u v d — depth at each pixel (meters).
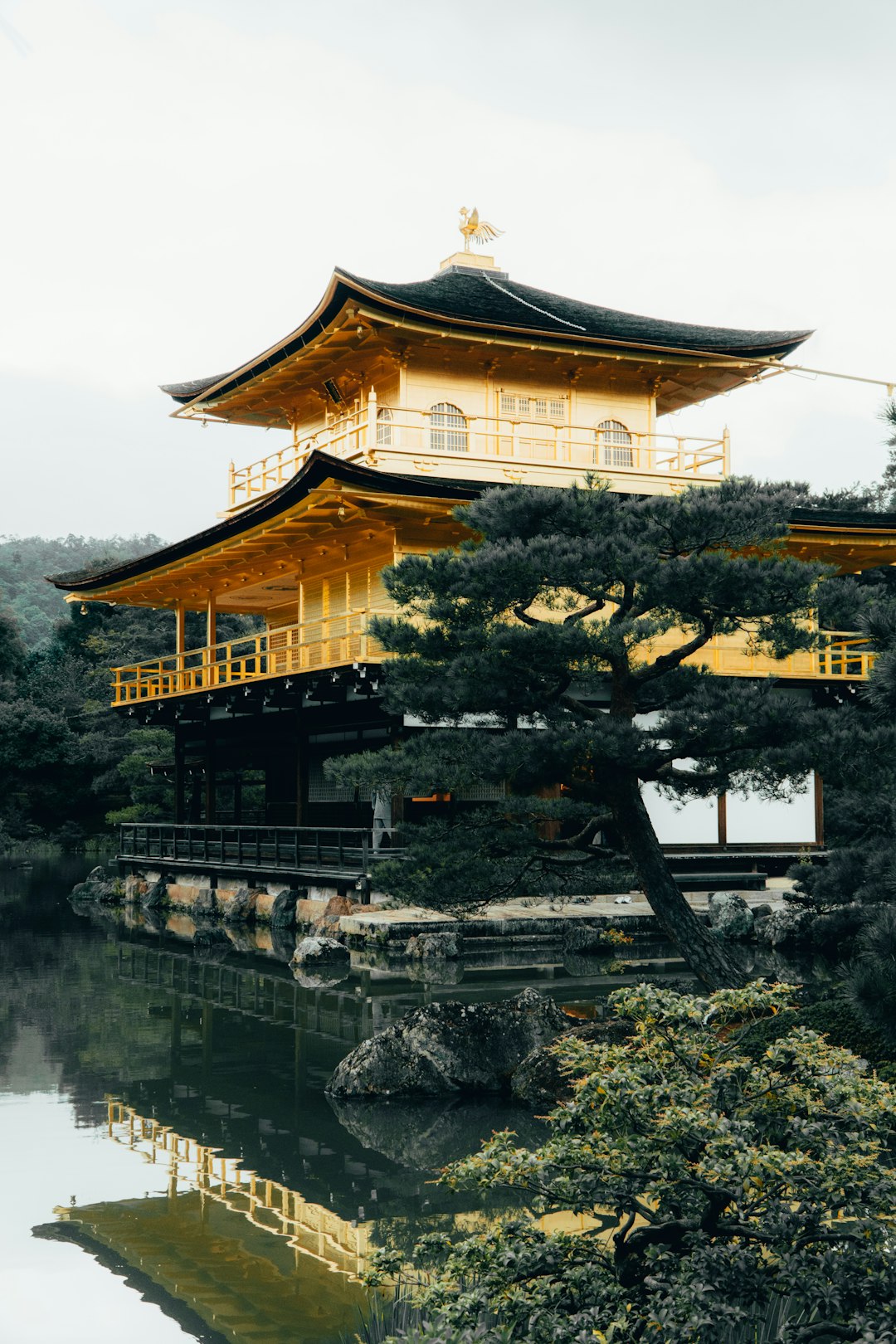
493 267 40.66
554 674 16.83
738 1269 6.74
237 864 35.06
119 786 72.19
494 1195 12.02
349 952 26.23
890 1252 6.69
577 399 36.72
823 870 13.23
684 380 38.62
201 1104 15.19
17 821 73.00
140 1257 10.55
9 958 27.88
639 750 16.08
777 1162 6.74
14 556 195.75
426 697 16.95
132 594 45.28
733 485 16.53
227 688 36.31
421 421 34.59
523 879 18.09
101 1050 18.17
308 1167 12.82
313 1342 8.97
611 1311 6.84
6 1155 13.24
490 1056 15.67
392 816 30.03
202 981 24.42
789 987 7.91
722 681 16.89
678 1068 7.63
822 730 15.30
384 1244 10.77
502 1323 6.80
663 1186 7.20
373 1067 15.48
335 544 35.28
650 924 26.41
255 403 41.22
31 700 76.62
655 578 15.51
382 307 32.22
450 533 32.62
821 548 34.91
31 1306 9.62
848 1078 7.53
